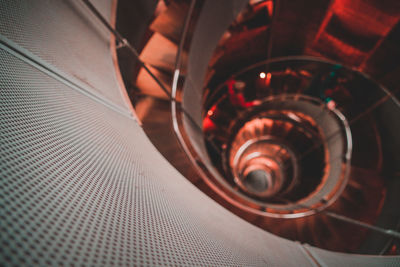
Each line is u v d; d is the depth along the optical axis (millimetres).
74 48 1572
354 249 5699
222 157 9453
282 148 11430
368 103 7781
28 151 754
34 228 551
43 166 752
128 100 2289
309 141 10188
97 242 641
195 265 854
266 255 1385
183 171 3920
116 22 2885
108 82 1971
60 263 515
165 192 1324
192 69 4316
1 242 465
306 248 2000
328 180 7863
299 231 5547
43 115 944
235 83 10156
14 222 530
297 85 9422
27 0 1244
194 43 4051
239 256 1145
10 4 1113
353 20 7055
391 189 6691
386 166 7090
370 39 7184
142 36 3732
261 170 13164
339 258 1834
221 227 1446
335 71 8438
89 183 861
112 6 2354
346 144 7969
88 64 1700
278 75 9672
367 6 6461
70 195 738
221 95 10367
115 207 848
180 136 3951
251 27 8602
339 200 6977
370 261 1816
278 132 11008
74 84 1342
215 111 10156
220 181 4906
